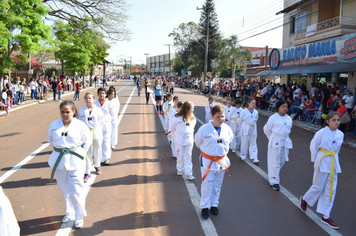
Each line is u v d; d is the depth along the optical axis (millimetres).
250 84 24578
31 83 22938
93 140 6270
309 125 14078
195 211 4969
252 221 4695
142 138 10516
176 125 6418
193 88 42281
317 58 17859
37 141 9758
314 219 4832
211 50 54031
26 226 4391
